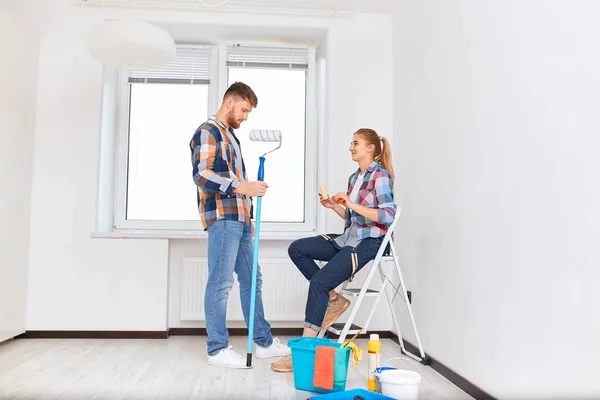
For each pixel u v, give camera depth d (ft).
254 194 7.91
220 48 12.52
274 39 12.51
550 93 5.36
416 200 9.85
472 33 7.41
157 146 12.41
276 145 12.58
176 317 11.53
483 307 6.83
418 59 9.98
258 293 9.08
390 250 8.96
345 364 6.92
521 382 5.84
